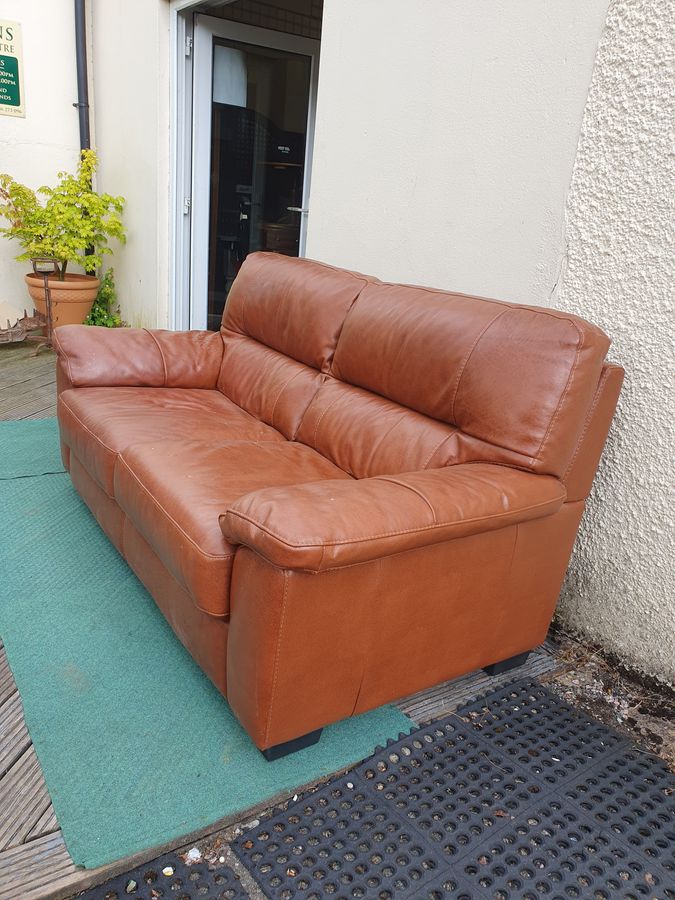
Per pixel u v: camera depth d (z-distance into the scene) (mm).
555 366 1558
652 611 1816
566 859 1313
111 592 2057
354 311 2170
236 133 4414
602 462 1896
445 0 2172
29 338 4809
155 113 4219
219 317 4801
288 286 2500
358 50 2557
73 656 1765
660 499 1762
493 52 2043
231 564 1404
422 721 1667
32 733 1500
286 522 1202
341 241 2797
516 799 1443
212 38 4066
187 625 1615
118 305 5258
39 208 4578
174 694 1661
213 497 1622
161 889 1199
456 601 1539
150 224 4543
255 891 1207
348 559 1222
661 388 1723
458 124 2197
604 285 1826
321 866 1257
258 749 1510
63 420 2420
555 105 1884
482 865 1285
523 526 1596
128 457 1890
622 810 1438
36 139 4906
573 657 1979
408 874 1255
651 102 1642
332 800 1409
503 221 2096
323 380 2285
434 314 1880
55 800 1333
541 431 1562
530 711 1731
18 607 1940
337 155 2744
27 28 4645
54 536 2344
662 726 1723
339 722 1626
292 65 4406
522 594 1699
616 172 1750
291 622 1271
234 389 2637
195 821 1309
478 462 1674
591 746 1623
